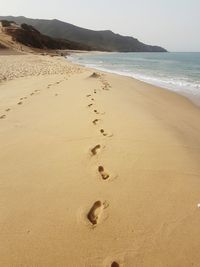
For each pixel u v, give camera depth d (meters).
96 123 5.14
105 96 7.65
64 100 7.16
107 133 4.58
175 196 2.87
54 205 2.81
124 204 2.78
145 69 26.48
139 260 2.17
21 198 2.96
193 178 3.18
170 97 9.91
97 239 2.37
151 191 2.96
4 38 59.34
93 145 4.13
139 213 2.64
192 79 16.64
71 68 19.28
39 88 9.14
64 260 2.19
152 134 4.45
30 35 71.50
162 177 3.20
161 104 8.23
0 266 2.16
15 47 53.00
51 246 2.32
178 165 3.45
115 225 2.51
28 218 2.65
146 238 2.36
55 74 14.20
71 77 12.26
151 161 3.55
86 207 2.76
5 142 4.48
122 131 4.62
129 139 4.26
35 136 4.67
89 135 4.54
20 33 68.44
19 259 2.22
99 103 6.66
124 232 2.43
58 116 5.73
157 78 17.25
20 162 3.78
